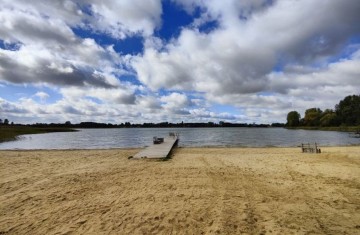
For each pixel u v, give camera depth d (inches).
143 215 251.4
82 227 224.7
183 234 209.9
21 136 2322.8
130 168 514.9
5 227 225.8
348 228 217.9
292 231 212.5
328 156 698.8
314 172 465.1
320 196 312.2
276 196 313.6
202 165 550.3
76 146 1390.3
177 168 511.2
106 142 1743.4
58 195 323.0
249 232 211.8
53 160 654.5
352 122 3688.5
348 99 3983.8
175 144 1206.3
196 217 245.3
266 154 783.7
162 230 217.6
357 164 553.6
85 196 317.4
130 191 338.0
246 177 423.8
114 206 279.0
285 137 2197.3
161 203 287.3
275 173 458.3
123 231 216.1
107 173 463.2
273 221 234.2
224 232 212.2
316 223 229.0
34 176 441.1
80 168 522.6
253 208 269.7
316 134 2652.6
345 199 299.4
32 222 236.8
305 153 802.2
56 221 238.8
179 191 336.2
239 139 1957.4
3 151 925.8
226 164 566.3
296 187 356.2
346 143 1422.2
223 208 269.7
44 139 2053.4
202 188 351.6
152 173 459.2
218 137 2278.5
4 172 481.1
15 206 282.0
